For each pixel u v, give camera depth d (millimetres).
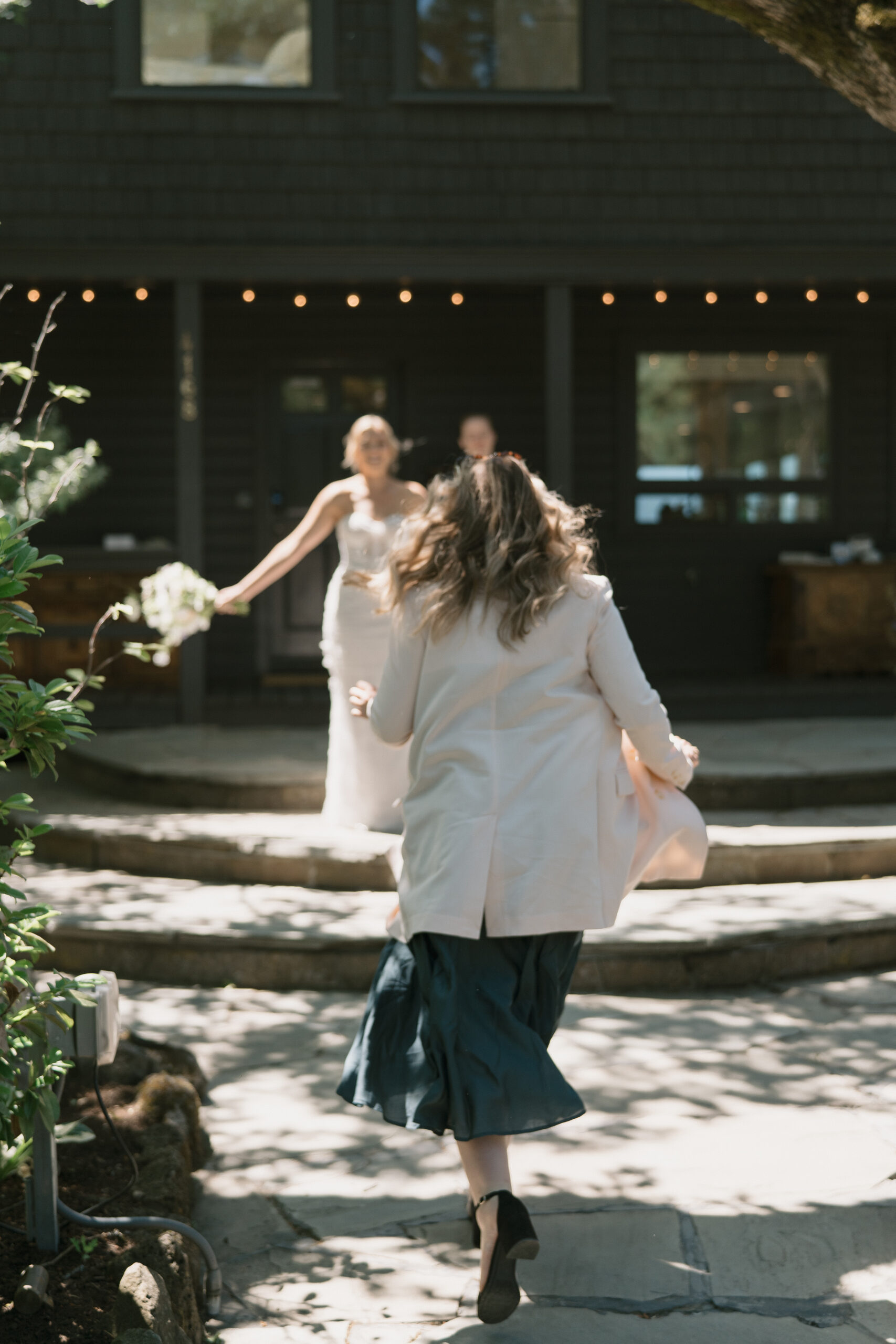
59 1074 2510
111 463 9711
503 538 2545
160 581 4121
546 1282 2689
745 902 5117
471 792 2500
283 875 5352
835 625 9758
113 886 5375
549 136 8492
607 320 10070
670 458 10266
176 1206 2799
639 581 10258
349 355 9922
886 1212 2959
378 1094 2617
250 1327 2549
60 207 8180
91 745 7305
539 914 2467
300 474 10078
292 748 7176
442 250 8391
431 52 8531
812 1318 2539
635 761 2822
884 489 10422
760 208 8664
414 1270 2764
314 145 8344
